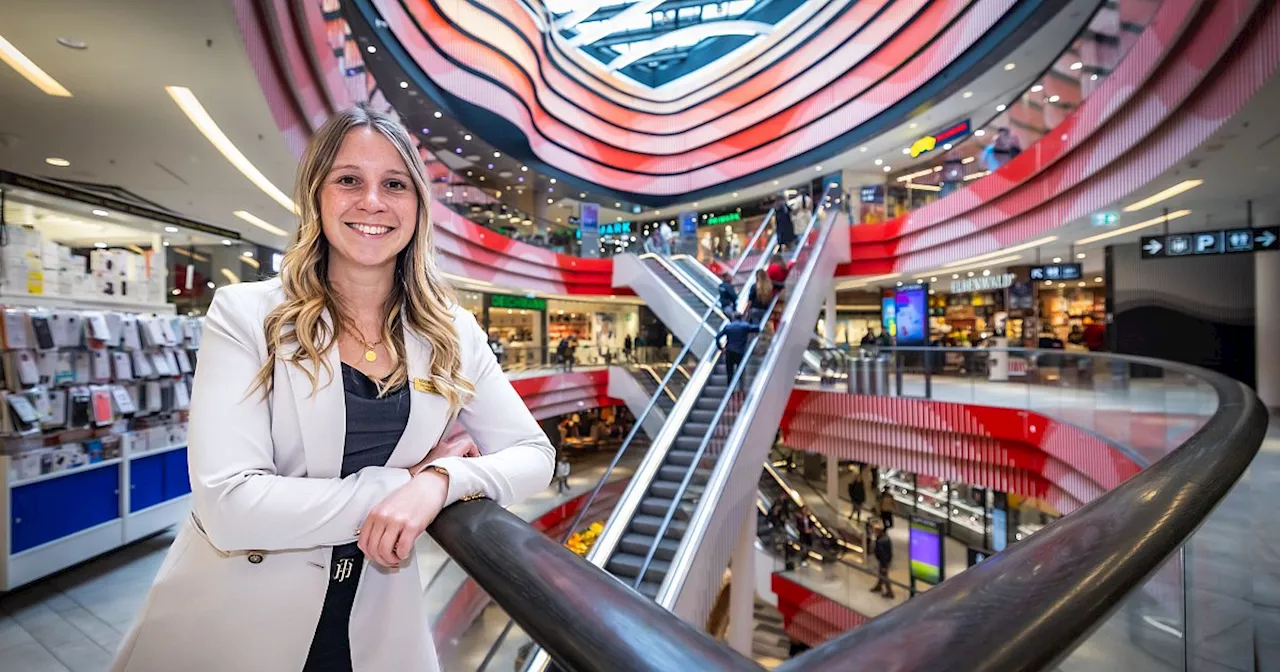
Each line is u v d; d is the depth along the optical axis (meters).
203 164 6.83
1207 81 6.33
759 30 19.20
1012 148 11.77
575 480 16.39
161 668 0.80
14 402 3.91
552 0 17.34
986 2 11.93
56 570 4.07
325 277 0.91
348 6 10.39
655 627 0.43
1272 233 8.16
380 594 0.87
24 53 4.33
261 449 0.76
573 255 20.86
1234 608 1.64
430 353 0.94
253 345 0.81
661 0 17.39
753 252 14.30
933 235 14.30
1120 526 0.65
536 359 17.25
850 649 0.39
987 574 0.51
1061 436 8.48
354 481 0.76
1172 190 8.31
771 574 12.30
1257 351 10.60
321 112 6.82
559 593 0.50
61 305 4.82
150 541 4.91
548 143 20.27
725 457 6.57
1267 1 5.21
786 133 19.47
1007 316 17.33
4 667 3.10
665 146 23.56
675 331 14.79
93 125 5.65
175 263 10.77
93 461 4.38
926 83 14.21
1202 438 1.24
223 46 4.26
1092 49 9.06
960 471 10.54
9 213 7.71
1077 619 0.45
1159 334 12.51
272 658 0.80
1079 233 11.21
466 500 0.79
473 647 2.40
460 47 14.63
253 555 0.80
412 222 0.94
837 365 12.25
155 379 5.12
